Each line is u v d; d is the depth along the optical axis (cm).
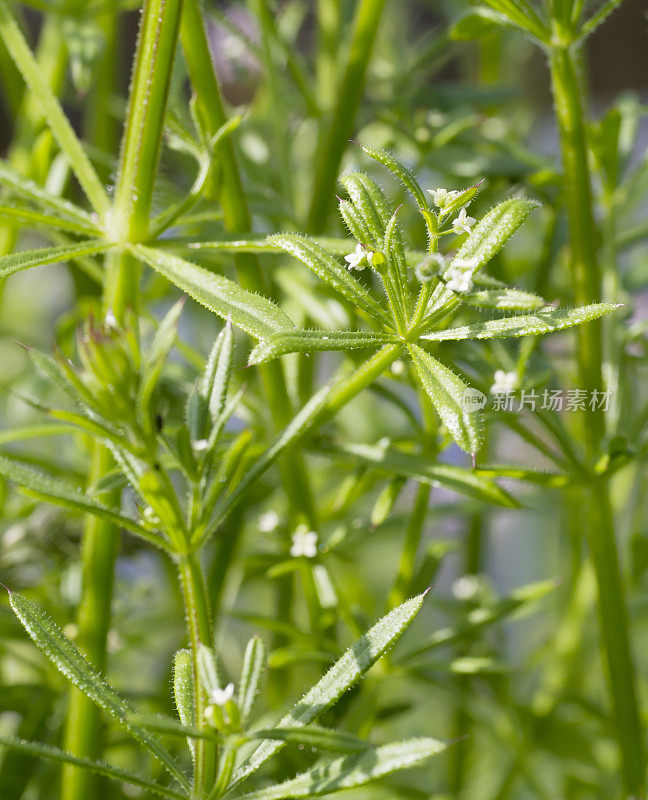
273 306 31
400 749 30
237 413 36
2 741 30
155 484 31
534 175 36
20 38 33
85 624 34
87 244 33
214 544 39
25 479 31
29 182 33
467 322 36
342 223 38
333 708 35
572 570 40
